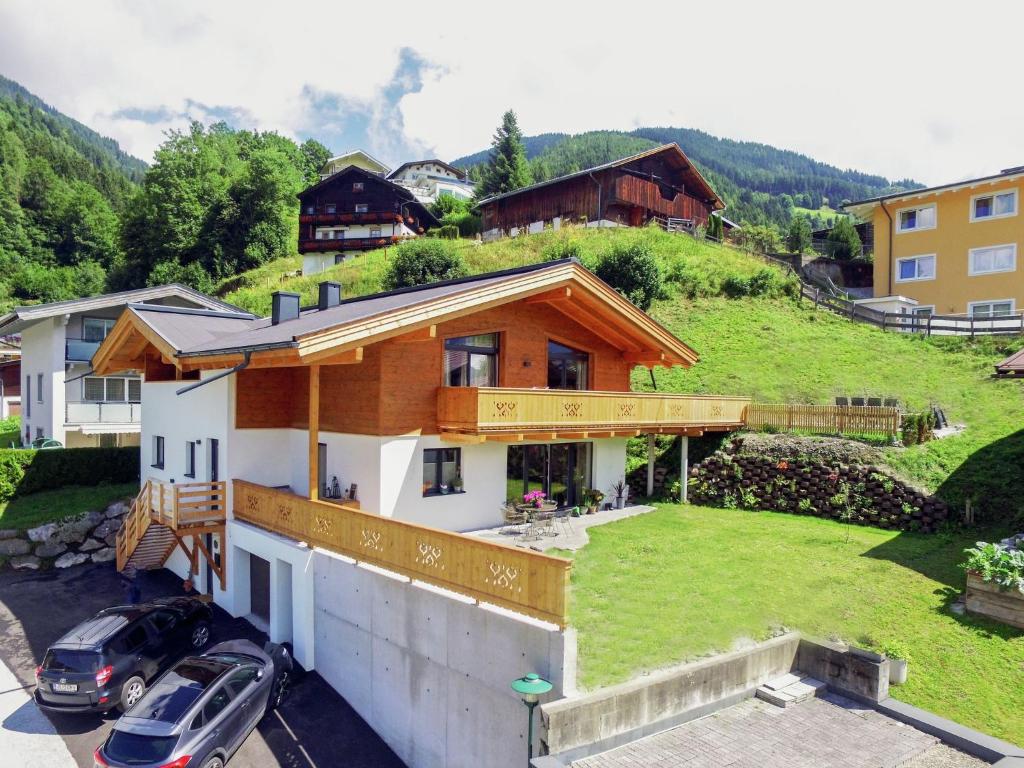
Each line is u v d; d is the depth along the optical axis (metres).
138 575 18.30
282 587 13.34
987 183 32.06
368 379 14.52
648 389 26.05
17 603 16.48
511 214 52.38
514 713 8.12
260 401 16.16
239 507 15.26
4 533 19.03
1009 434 18.16
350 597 11.30
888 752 8.23
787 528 16.75
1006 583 10.63
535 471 17.86
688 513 18.80
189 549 17.44
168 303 29.02
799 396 24.22
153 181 64.69
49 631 14.78
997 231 32.16
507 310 16.75
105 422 27.08
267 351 12.33
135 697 11.66
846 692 9.69
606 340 19.73
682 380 26.56
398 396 14.45
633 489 21.53
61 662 11.11
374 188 58.84
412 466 14.71
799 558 14.05
